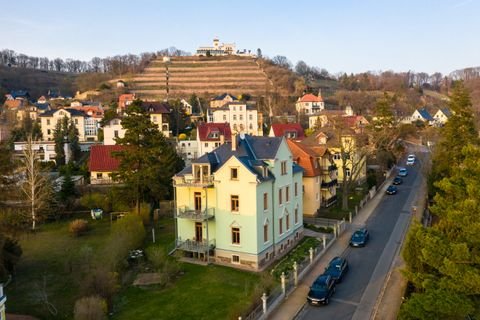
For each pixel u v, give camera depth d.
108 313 30.45
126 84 192.38
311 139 68.81
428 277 25.75
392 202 61.47
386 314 29.09
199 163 40.16
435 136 90.12
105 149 71.00
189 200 41.44
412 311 23.75
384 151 76.12
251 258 38.56
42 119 114.88
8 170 38.28
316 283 32.69
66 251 43.66
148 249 42.25
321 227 50.53
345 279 35.81
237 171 38.56
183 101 142.50
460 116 46.50
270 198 40.62
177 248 41.53
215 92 182.38
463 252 23.11
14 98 172.25
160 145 51.47
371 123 77.25
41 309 31.62
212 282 35.44
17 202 50.06
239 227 38.94
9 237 38.41
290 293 33.09
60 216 55.62
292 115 150.75
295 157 56.41
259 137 43.97
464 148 27.53
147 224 50.72
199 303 31.67
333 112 127.81
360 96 180.38
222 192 39.59
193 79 198.62
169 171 58.56
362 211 57.56
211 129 92.44
